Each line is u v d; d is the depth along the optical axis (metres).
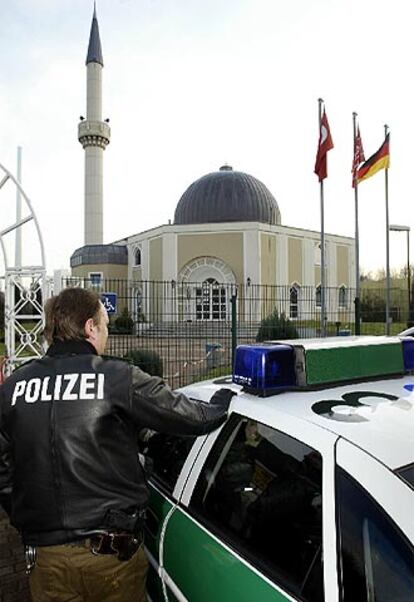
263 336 12.37
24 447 1.86
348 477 1.51
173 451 2.56
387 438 1.64
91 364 1.95
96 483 1.82
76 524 1.79
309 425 1.77
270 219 37.72
